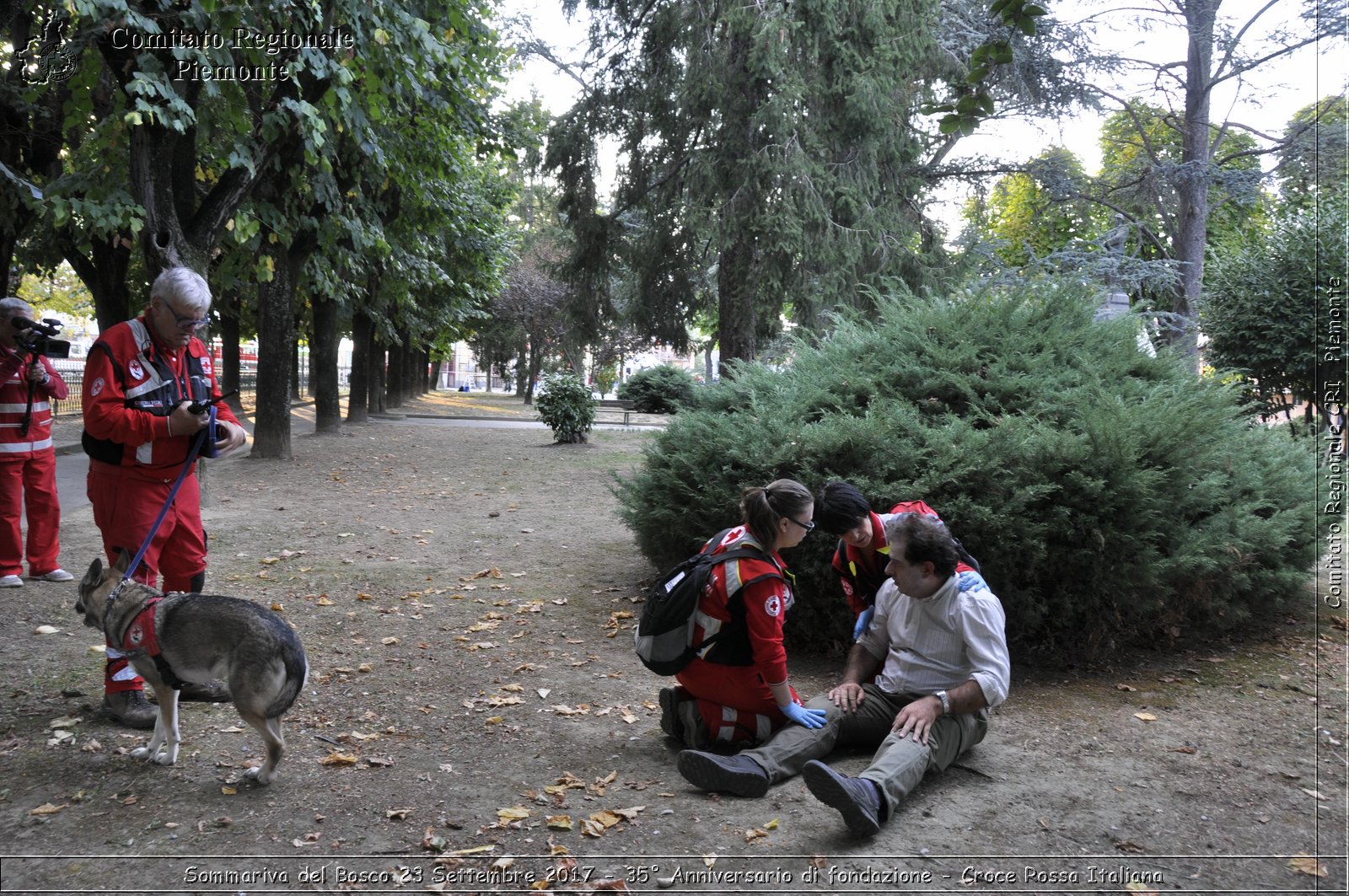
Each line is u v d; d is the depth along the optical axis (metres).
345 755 3.84
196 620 3.49
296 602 6.42
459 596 6.72
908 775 3.33
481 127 13.90
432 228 16.14
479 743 4.08
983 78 5.07
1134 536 5.03
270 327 14.91
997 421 5.42
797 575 5.27
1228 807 3.48
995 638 3.60
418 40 9.42
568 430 19.47
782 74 15.33
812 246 15.98
